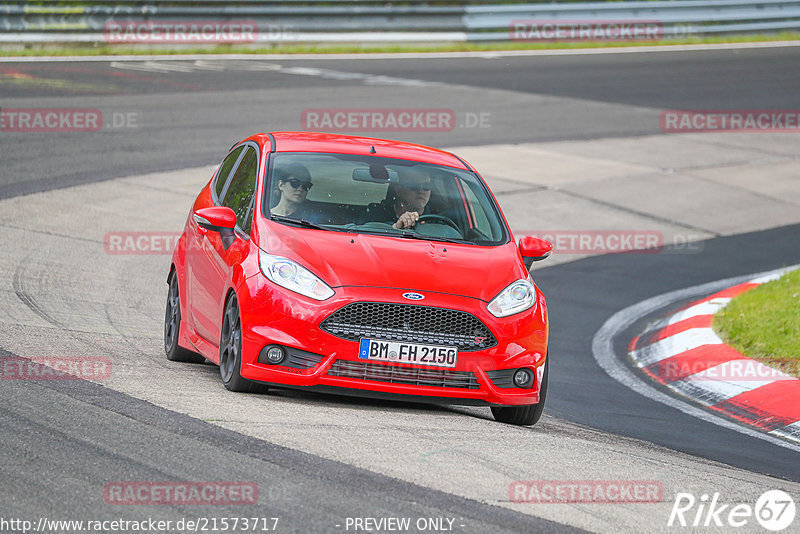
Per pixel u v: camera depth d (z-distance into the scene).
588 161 68.69
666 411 28.52
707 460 23.09
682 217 58.22
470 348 23.17
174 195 53.06
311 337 22.62
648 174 66.75
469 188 27.58
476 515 16.62
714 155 73.44
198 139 65.00
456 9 111.69
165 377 24.48
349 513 16.14
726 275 47.62
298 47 106.00
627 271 47.81
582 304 42.16
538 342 24.06
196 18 101.56
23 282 35.12
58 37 95.62
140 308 34.59
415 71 96.44
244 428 20.16
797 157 74.38
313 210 25.28
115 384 22.81
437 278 23.62
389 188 26.47
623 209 58.75
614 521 17.11
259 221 24.78
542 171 65.06
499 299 23.81
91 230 45.34
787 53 116.00
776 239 54.78
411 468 18.73
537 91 90.31
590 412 27.58
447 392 23.06
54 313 31.27
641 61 107.88
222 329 24.48
